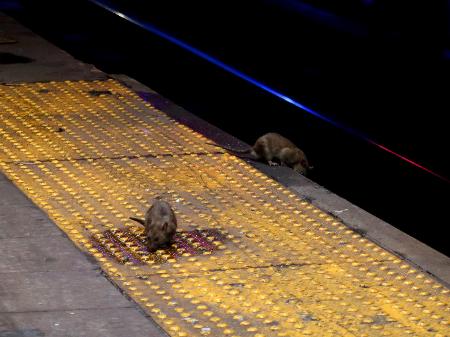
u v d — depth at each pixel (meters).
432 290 10.59
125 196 12.66
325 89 20.75
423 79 21.52
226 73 21.48
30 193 12.62
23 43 18.98
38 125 14.97
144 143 14.45
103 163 13.67
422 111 19.42
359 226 12.05
